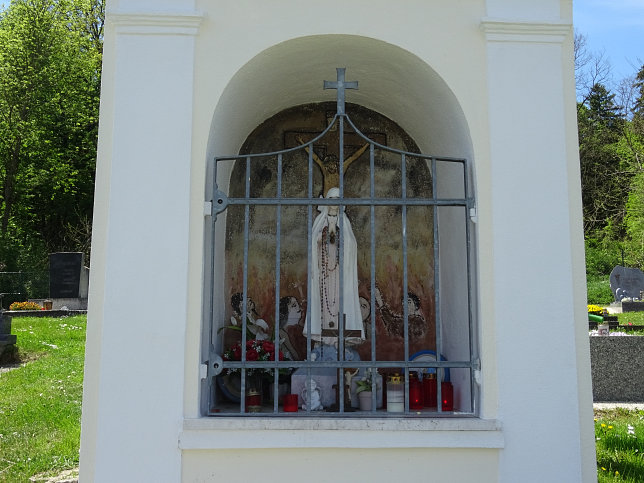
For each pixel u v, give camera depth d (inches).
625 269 816.3
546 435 163.0
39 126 1063.6
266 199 171.3
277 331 169.8
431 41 174.4
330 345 195.3
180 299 162.2
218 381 190.1
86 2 1111.6
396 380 180.7
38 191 1097.4
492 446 161.6
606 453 257.6
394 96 208.5
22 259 989.8
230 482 158.6
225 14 172.1
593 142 1187.9
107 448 157.4
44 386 367.6
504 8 175.9
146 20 169.8
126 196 165.0
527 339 165.9
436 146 212.4
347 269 198.1
